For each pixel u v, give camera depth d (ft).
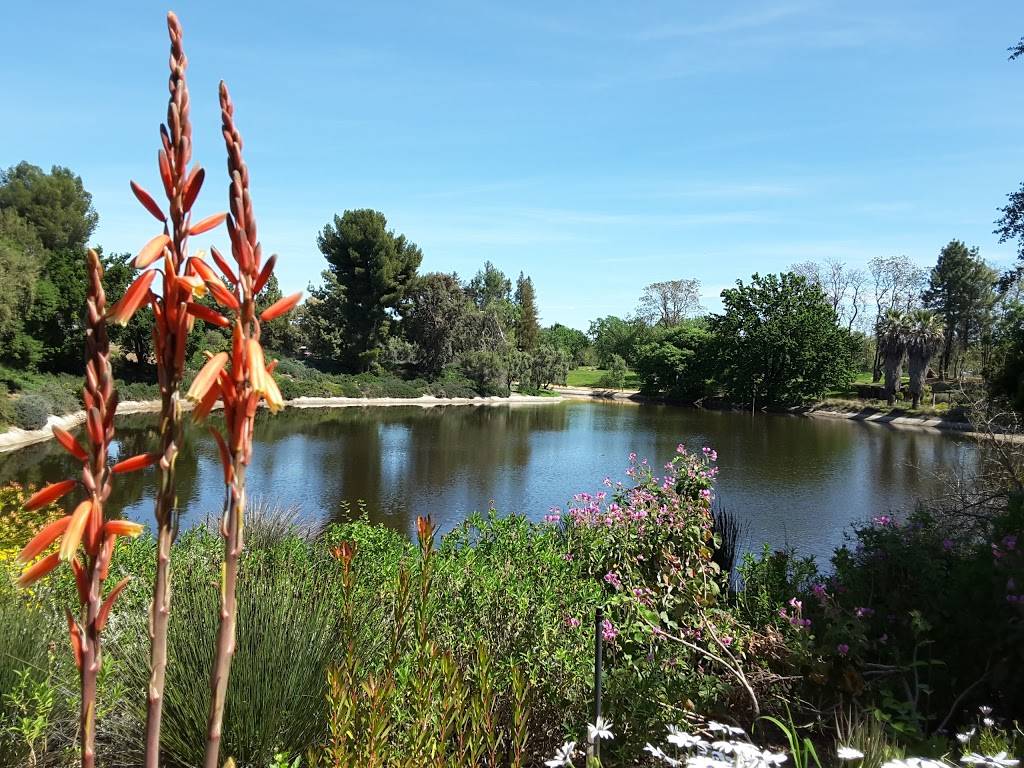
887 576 15.93
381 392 150.82
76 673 10.43
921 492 57.06
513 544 18.16
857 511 49.49
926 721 11.89
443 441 87.66
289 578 12.33
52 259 108.37
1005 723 11.73
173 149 3.28
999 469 30.68
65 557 2.83
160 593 3.25
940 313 174.60
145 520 35.81
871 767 8.57
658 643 13.12
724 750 7.00
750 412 149.79
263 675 9.52
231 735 9.18
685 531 16.97
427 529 8.46
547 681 11.05
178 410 3.28
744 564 21.07
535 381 189.06
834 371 150.92
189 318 3.34
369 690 6.84
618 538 17.39
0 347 91.15
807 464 73.31
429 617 9.02
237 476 3.31
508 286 272.31
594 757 8.50
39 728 8.89
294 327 167.73
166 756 9.68
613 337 265.34
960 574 13.75
